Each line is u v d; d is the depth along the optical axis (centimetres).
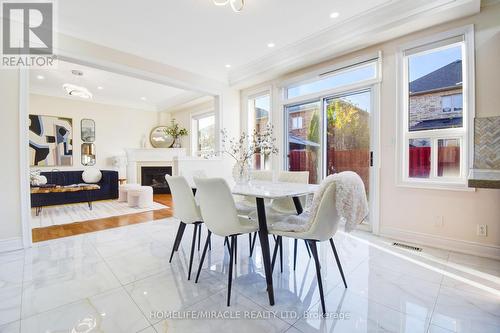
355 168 353
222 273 219
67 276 211
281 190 207
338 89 355
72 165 620
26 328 145
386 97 310
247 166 280
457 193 261
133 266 232
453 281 199
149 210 477
